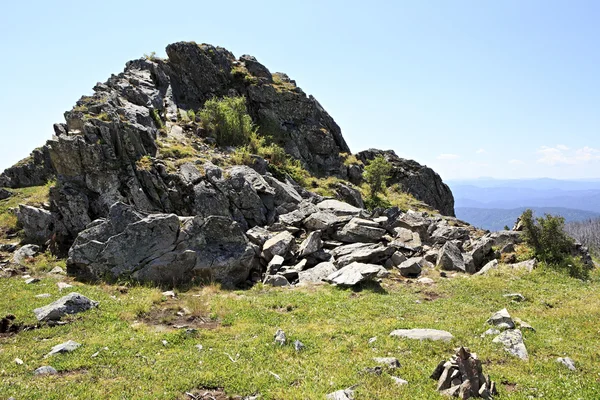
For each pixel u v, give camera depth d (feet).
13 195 108.47
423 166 196.13
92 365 36.88
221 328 47.01
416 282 69.26
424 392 31.73
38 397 31.01
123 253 65.57
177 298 58.90
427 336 42.42
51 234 79.92
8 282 59.98
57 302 49.98
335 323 48.62
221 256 69.15
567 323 48.19
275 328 46.70
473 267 80.18
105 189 82.12
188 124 126.72
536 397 31.19
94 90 115.24
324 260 77.46
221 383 34.17
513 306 56.03
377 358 37.60
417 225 100.12
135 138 89.35
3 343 41.70
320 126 167.94
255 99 157.58
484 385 31.40
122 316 49.47
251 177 98.94
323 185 128.26
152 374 35.19
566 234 80.28
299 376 35.09
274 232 86.63
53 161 82.23
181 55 153.89
